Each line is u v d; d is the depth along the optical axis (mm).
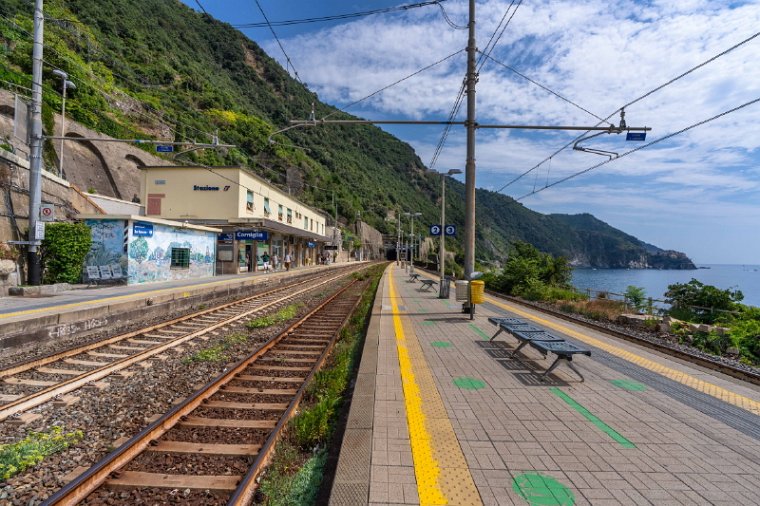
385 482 3213
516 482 3246
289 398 5809
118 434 4609
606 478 3342
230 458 4055
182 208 31484
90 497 3408
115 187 35781
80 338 10188
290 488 3555
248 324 11461
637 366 6910
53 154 29453
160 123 47938
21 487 3568
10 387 6195
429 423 4359
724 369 6938
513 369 6508
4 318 8984
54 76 34219
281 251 40094
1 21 34000
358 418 4469
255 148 68125
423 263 68375
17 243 13766
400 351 7570
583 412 4773
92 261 17625
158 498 3402
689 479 3348
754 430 4359
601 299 16078
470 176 12672
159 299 14109
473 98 12625
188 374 6848
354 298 18453
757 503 3025
